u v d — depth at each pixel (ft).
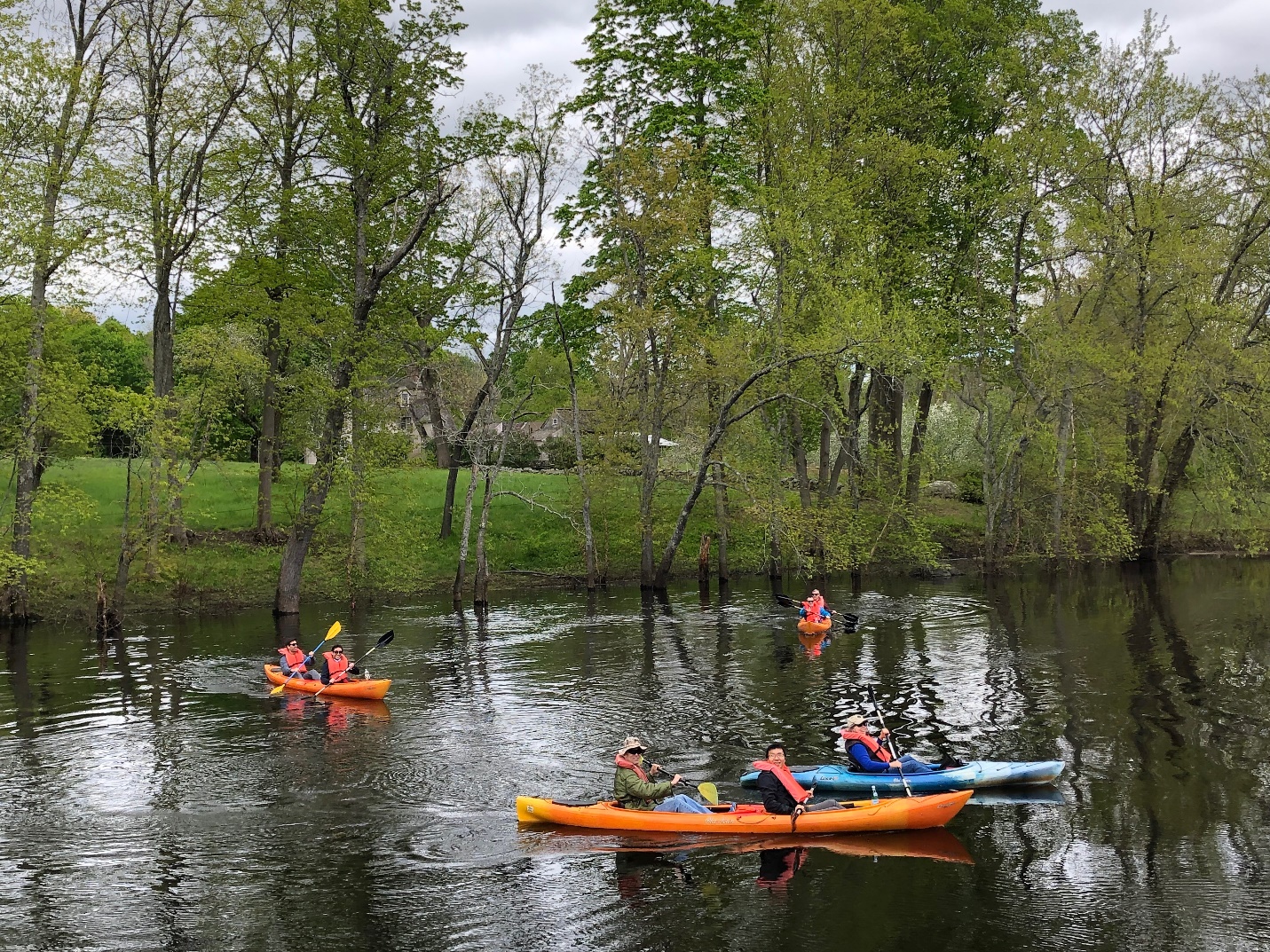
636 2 116.78
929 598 111.34
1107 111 118.42
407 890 37.29
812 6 118.73
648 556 121.90
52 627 97.25
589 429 133.18
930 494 170.09
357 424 102.99
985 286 126.93
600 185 113.19
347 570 113.50
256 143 104.53
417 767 52.03
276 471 121.90
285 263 105.60
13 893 37.52
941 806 42.42
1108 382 117.91
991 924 33.88
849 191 112.68
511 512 143.02
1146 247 116.47
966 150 132.05
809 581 127.24
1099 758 51.29
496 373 110.73
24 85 88.74
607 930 33.91
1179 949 31.91
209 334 102.01
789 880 37.91
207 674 75.87
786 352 111.24
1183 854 39.14
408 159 97.50
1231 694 63.41
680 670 75.15
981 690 66.18
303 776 50.62
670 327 111.55
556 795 47.60
